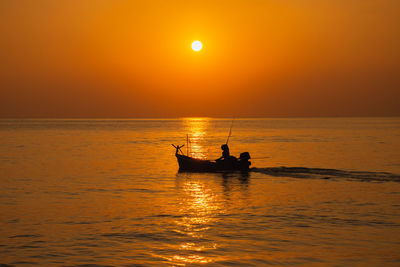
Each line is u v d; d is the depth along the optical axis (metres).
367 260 12.29
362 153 47.34
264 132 112.94
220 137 87.75
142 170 33.41
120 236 14.69
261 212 18.17
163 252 13.06
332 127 155.50
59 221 16.66
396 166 34.91
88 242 14.02
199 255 12.80
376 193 22.39
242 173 31.06
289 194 22.44
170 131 125.00
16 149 54.66
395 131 112.56
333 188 24.17
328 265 11.95
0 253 12.97
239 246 13.58
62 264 12.09
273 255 12.77
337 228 15.52
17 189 24.11
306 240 14.12
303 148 55.41
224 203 20.19
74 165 36.66
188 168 32.66
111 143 68.38
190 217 17.34
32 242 14.01
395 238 14.24
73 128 152.50
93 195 22.38
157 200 20.98
